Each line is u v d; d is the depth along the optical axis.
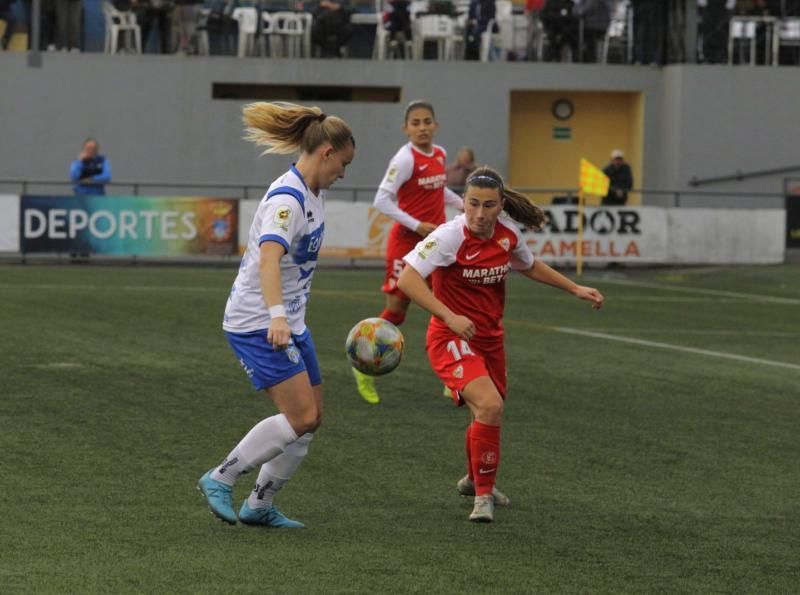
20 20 79.44
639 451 24.92
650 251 69.69
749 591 16.22
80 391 29.75
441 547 17.92
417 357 36.62
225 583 15.91
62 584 15.70
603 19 80.44
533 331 43.41
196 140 78.81
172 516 19.23
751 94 79.81
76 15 78.94
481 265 20.22
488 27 80.44
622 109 83.62
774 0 80.19
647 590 16.14
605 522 19.56
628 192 70.62
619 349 39.50
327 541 18.09
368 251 67.81
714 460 24.25
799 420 28.47
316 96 81.44
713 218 70.19
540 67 79.81
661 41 81.31
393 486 21.62
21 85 77.81
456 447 24.81
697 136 79.75
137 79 78.31
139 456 23.30
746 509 20.58
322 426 26.58
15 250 65.81
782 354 39.38
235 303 18.41
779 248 71.38
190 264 68.00
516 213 20.45
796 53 81.06
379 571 16.62
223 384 31.09
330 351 37.62
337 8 78.50
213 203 67.00
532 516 19.84
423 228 30.89
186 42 79.06
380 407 28.88
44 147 78.19
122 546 17.52
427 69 79.19
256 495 18.69
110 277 59.75
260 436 18.45
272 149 18.36
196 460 23.09
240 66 78.50
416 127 31.95
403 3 77.94
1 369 32.59
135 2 78.19
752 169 80.06
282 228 17.73
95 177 67.75
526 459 24.02
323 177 18.23
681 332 44.28
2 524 18.50
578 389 31.94
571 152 83.62
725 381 33.72
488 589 15.97
